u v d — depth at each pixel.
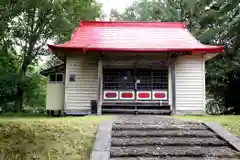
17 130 7.96
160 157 6.63
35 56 20.98
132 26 17.89
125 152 6.75
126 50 14.11
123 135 7.85
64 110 14.99
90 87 15.16
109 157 6.49
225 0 23.38
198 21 24.86
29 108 22.92
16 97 20.05
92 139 7.48
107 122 9.05
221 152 6.91
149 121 9.73
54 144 7.12
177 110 14.90
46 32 20.25
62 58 16.66
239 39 21.50
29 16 19.48
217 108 24.78
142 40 15.91
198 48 14.22
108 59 14.97
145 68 15.20
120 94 15.03
